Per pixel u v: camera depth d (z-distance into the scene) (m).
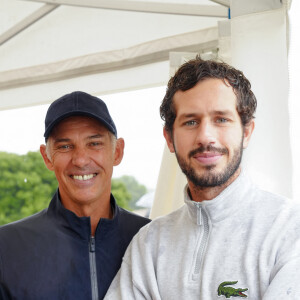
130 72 2.52
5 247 1.61
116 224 1.73
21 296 1.54
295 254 1.20
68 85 2.66
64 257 1.61
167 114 1.46
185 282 1.33
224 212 1.36
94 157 1.67
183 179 2.14
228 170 1.35
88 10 2.52
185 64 1.44
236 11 1.84
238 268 1.27
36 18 2.47
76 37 2.60
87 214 1.70
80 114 1.66
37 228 1.67
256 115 1.79
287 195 1.75
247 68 1.81
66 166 1.67
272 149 1.77
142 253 1.52
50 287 1.56
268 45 1.80
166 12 2.29
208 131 1.34
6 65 2.78
